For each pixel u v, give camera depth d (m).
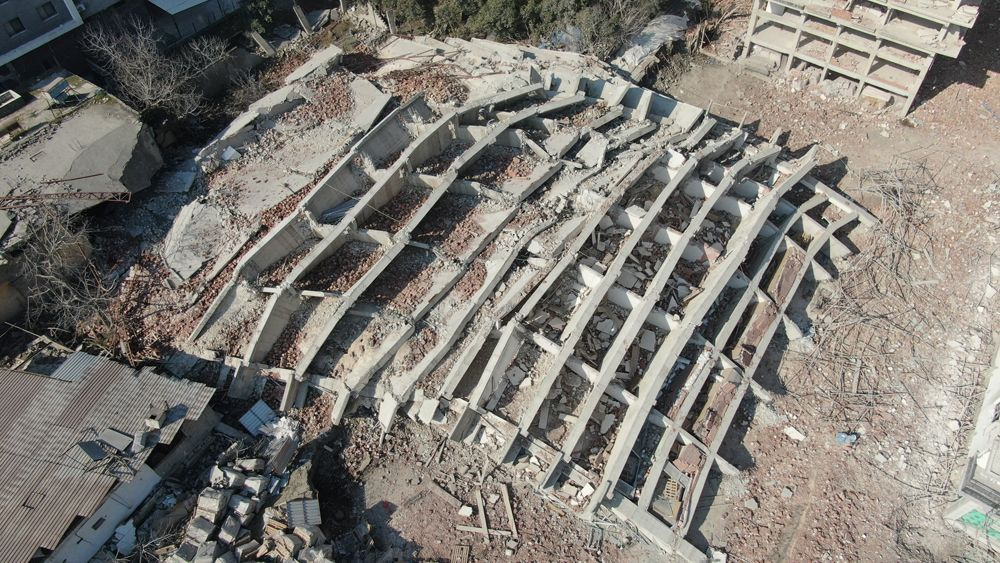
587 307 21.80
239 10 33.88
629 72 31.84
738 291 23.92
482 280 22.91
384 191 24.53
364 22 34.84
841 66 31.03
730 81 32.84
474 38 32.78
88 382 20.08
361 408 21.62
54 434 18.92
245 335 22.22
